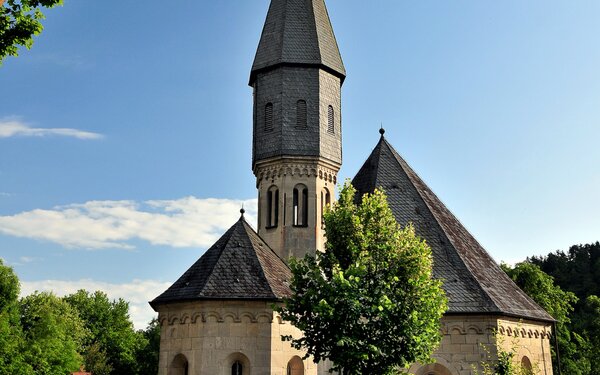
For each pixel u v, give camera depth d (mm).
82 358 88062
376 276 22859
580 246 122438
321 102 41531
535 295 60469
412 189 36688
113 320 103312
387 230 23938
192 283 29531
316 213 39844
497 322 29875
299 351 29859
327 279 23844
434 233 34062
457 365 29484
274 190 40625
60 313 92062
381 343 21594
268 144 40750
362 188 37656
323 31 43438
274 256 34844
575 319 80500
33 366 72938
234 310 28266
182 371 29031
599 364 73500
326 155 40875
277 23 43125
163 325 29766
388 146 39719
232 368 28125
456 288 31031
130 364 99062
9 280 71438
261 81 42312
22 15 15000
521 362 31453
